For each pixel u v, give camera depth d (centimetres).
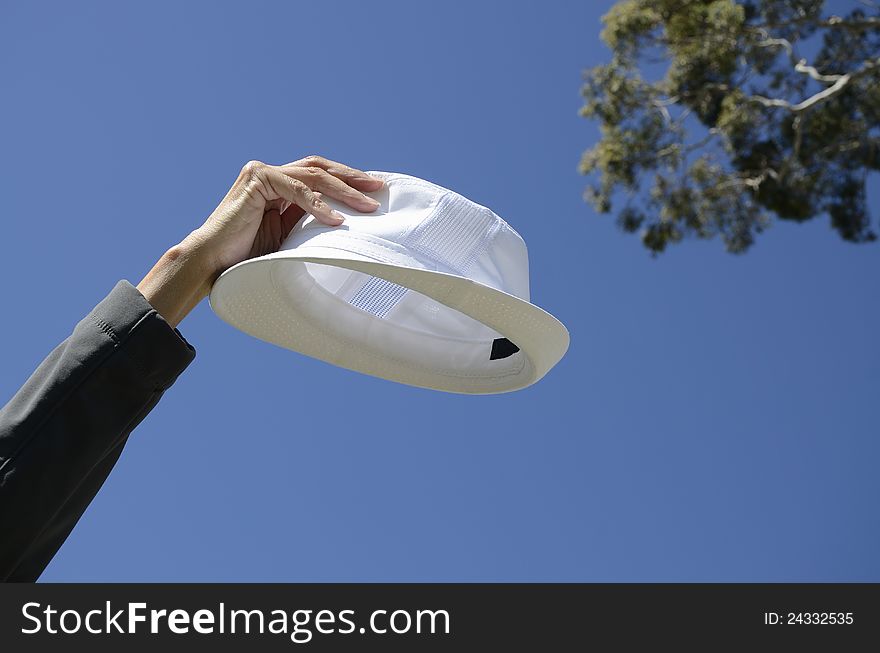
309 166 145
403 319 168
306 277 161
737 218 1023
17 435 105
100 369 109
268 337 160
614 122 1007
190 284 133
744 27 966
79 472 107
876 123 976
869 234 1014
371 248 135
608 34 989
